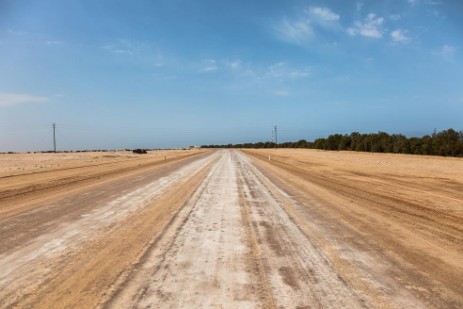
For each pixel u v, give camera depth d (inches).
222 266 220.4
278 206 442.3
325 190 599.8
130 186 634.8
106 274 203.5
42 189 586.6
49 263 221.3
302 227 329.4
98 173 920.9
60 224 329.1
